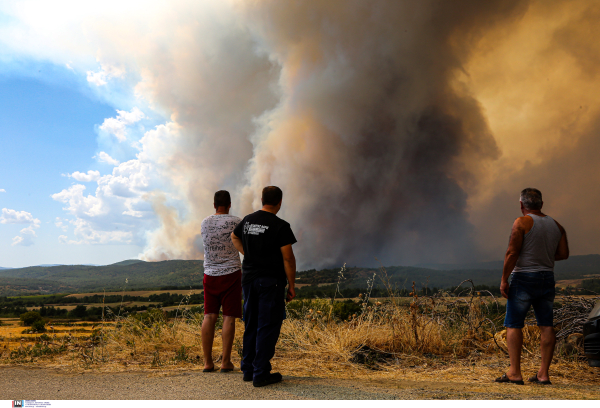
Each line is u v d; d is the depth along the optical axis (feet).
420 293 19.90
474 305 19.44
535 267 12.36
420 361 15.69
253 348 11.70
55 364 15.52
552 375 13.38
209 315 13.79
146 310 23.17
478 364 15.14
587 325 12.94
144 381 11.71
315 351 17.44
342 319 21.21
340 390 10.41
